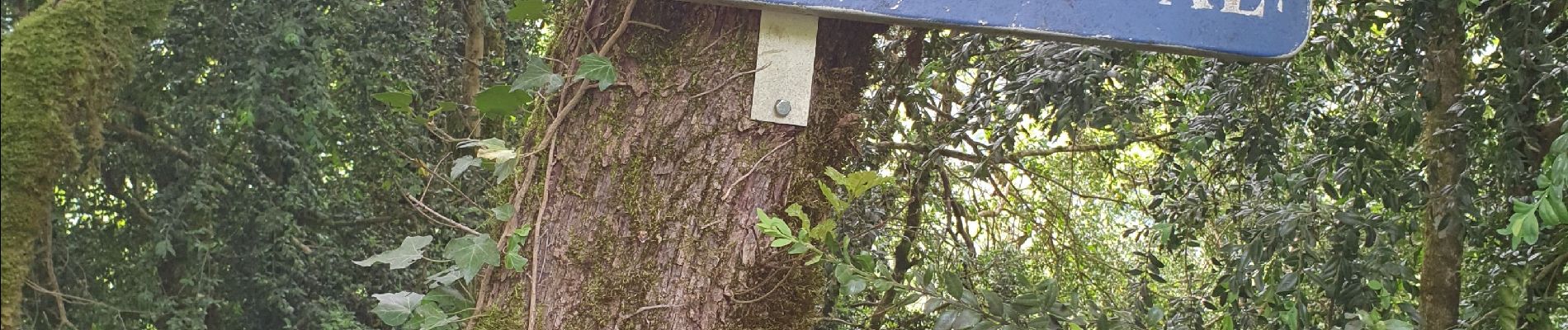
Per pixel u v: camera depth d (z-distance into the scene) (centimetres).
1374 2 362
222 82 704
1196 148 388
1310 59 416
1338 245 330
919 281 194
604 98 168
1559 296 379
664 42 168
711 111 165
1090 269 638
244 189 766
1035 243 632
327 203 814
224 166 754
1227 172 442
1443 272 405
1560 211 186
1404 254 495
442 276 177
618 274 164
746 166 165
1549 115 414
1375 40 411
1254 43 171
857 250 488
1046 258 622
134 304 700
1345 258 324
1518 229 193
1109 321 205
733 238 165
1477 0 308
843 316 578
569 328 163
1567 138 190
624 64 168
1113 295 663
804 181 169
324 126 767
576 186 167
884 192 517
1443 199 361
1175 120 488
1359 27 388
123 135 703
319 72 712
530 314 163
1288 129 436
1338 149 376
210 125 728
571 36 176
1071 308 198
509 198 179
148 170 723
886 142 509
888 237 578
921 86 449
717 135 165
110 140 695
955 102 526
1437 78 367
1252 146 388
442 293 183
